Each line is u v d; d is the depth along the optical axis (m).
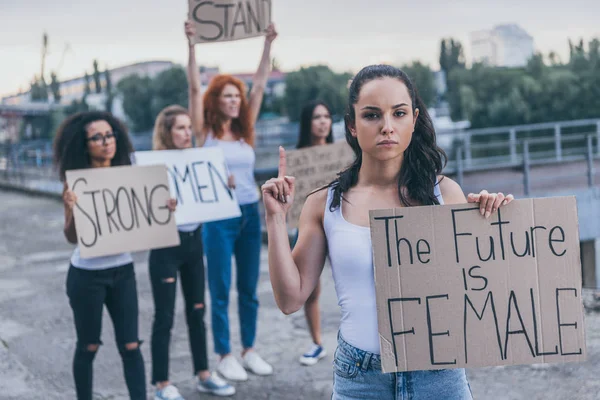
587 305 5.85
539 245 2.17
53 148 4.07
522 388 4.52
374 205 2.26
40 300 7.69
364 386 2.22
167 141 4.84
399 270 2.16
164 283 4.48
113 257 3.94
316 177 5.66
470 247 2.17
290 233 7.13
